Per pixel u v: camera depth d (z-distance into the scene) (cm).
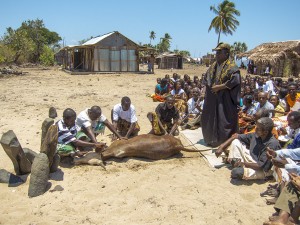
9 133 530
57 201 484
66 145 611
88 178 563
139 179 561
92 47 3100
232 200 492
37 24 5066
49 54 4938
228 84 675
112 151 637
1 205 474
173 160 655
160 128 743
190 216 446
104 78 2697
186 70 4594
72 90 1802
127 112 752
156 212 455
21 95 1560
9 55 4250
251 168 546
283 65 3453
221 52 693
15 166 559
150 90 1886
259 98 805
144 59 6612
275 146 534
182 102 1009
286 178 479
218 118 704
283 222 395
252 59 3584
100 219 438
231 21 5031
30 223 426
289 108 888
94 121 689
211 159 652
